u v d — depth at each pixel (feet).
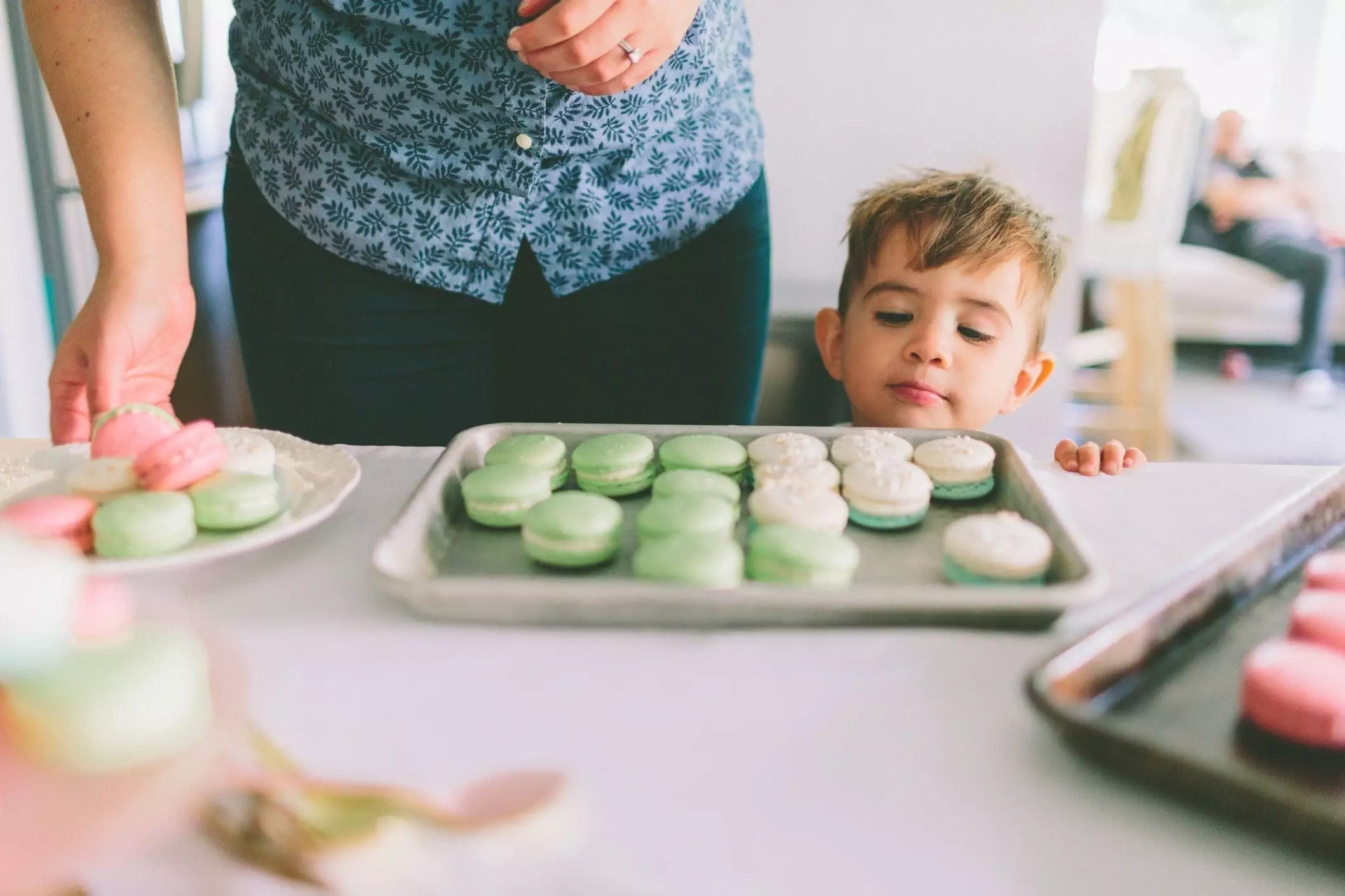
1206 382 10.05
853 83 4.74
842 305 4.07
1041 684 1.31
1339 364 10.56
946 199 3.67
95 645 1.23
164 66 2.71
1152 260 8.04
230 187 3.20
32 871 0.97
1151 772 1.20
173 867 1.10
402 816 1.14
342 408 3.27
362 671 1.53
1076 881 1.11
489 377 3.43
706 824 1.20
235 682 1.28
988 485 2.39
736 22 3.25
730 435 2.56
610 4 2.27
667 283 3.36
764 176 3.59
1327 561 1.78
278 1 2.69
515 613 1.65
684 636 1.63
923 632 1.63
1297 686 1.37
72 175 5.60
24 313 5.57
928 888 1.10
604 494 2.38
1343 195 10.08
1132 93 8.80
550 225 3.07
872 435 2.51
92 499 2.03
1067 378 5.19
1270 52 10.65
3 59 5.24
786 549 1.85
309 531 2.08
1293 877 1.12
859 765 1.31
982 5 4.58
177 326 2.61
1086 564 1.71
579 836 1.17
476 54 2.63
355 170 2.92
